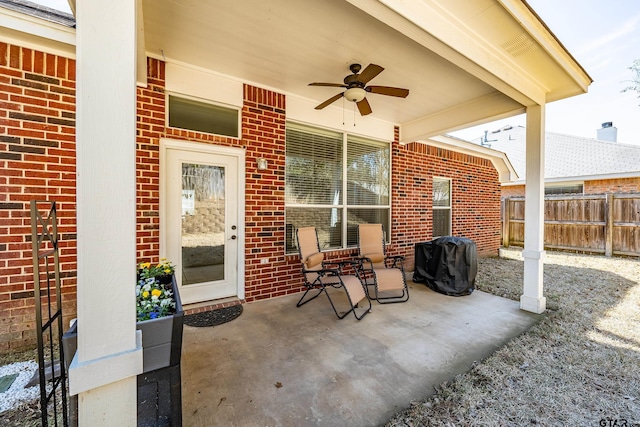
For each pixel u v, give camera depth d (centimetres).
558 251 816
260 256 375
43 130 246
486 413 176
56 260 154
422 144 591
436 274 436
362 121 481
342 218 468
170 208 321
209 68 326
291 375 212
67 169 257
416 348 254
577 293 421
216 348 251
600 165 953
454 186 664
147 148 297
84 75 100
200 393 191
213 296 353
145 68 275
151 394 136
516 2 220
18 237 239
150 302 152
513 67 294
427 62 307
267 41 271
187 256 335
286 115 396
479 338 275
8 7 217
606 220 734
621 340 271
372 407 179
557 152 1119
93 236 102
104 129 102
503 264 640
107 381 105
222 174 355
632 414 176
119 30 104
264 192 377
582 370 222
